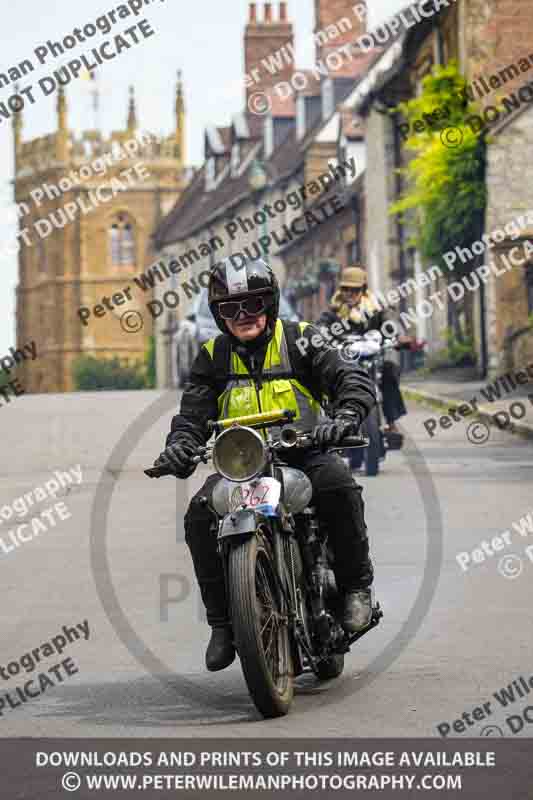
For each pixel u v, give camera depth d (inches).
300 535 565.9
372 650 652.7
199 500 553.6
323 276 4586.6
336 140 5083.7
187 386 583.2
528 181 2812.5
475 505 1154.7
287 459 577.0
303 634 549.0
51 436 1985.7
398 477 1359.5
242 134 7017.7
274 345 576.1
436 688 572.4
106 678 619.2
